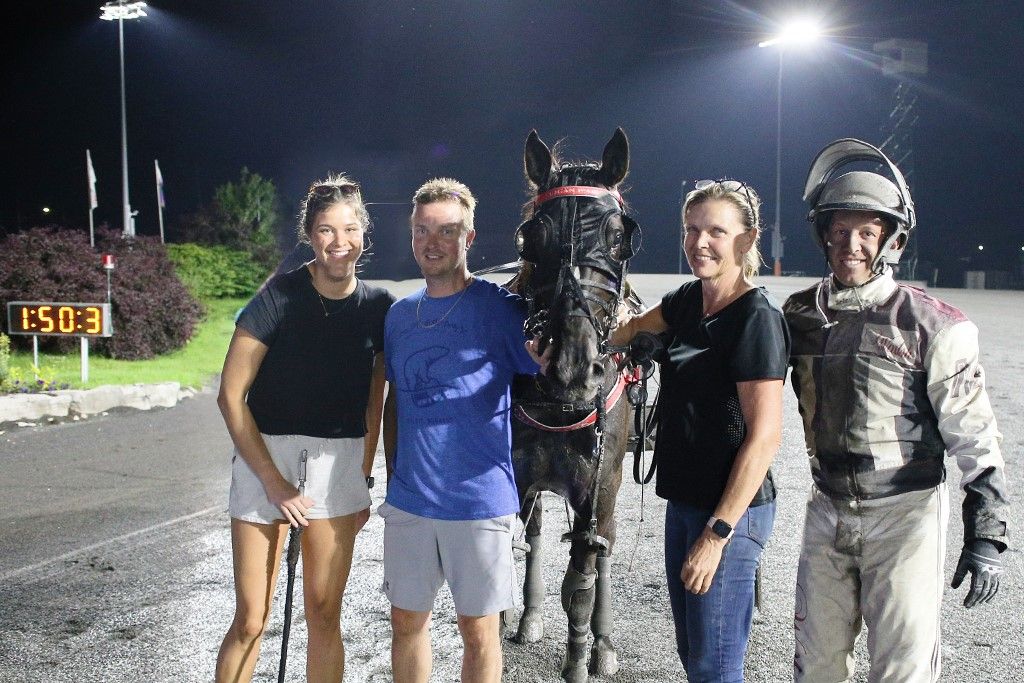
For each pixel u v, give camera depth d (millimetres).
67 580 4457
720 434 2490
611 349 2857
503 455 2758
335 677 2902
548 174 3246
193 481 6551
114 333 12398
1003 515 2365
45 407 8688
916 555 2451
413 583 2752
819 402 2576
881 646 2473
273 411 2807
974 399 2441
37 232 12820
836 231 2545
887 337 2484
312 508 2793
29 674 3422
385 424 3076
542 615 4117
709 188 2582
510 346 2832
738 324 2459
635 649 3748
